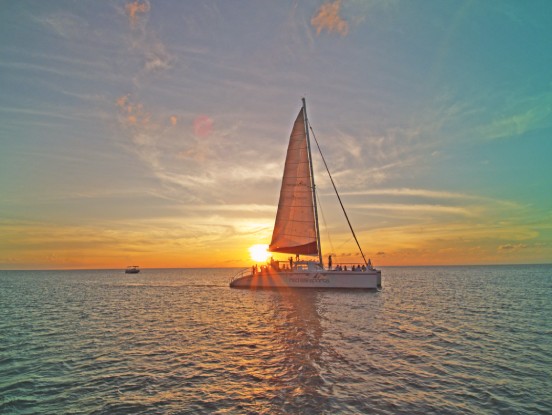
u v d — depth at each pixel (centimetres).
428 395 1031
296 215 4019
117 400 1030
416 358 1398
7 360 1449
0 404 1013
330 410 932
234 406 971
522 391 1066
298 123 4062
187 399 1028
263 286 4222
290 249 4022
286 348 1575
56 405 1002
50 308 3259
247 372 1252
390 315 2458
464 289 4969
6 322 2439
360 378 1171
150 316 2627
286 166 4088
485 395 1035
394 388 1084
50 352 1573
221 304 3272
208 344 1686
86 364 1380
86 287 6544
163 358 1449
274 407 959
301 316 2425
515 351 1510
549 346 1599
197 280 9069
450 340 1705
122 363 1388
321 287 3719
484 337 1775
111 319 2511
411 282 6919
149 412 946
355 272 3616
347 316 2406
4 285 7619
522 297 3803
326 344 1630
